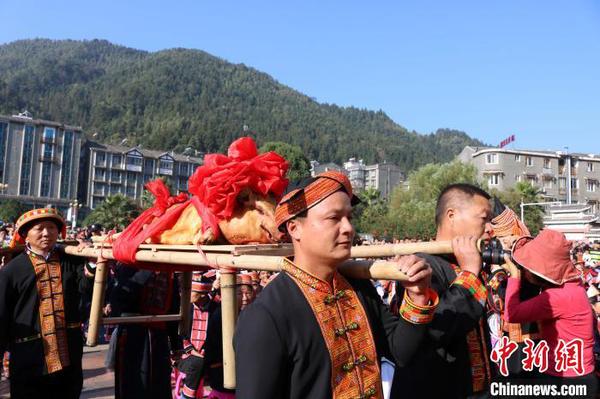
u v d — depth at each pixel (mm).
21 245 4062
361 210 51781
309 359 1590
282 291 1664
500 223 2949
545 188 61281
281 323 1586
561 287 2674
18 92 189625
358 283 1870
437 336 1815
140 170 88812
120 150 89000
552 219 27422
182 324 3949
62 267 3889
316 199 1643
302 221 1684
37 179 81375
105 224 52750
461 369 2150
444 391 2141
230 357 2115
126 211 54094
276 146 47062
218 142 147500
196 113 193625
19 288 3656
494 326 3018
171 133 146125
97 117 172000
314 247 1652
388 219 40281
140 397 4125
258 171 2602
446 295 1833
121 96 196375
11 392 3635
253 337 1570
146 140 145125
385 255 1982
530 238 2812
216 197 2559
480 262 1863
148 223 3016
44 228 3771
